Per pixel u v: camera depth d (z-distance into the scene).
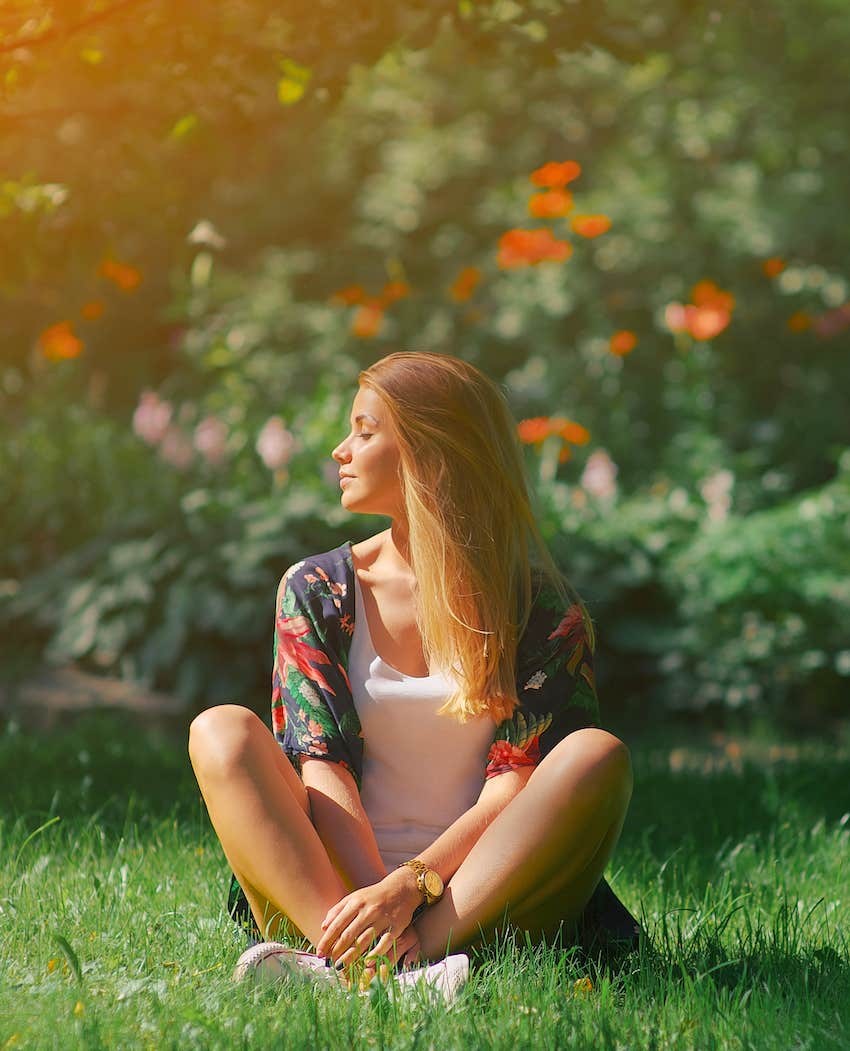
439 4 5.48
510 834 3.06
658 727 10.48
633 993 2.95
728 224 17.55
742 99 17.64
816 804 5.67
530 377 16.97
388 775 3.37
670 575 11.07
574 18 5.61
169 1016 2.68
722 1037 2.67
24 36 5.29
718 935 3.43
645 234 17.69
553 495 11.57
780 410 16.61
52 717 9.45
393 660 3.40
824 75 17.69
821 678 10.84
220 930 3.41
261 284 18.09
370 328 12.92
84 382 15.88
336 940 2.97
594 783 3.03
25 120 5.84
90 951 3.18
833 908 3.97
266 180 18.23
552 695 3.33
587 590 10.59
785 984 3.07
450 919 3.04
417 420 3.41
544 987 2.89
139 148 5.81
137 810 5.20
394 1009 2.72
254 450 11.85
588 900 3.23
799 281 17.53
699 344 14.41
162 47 5.43
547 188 18.14
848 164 17.88
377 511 3.51
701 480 12.12
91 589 10.81
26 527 12.13
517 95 18.73
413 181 18.81
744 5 7.23
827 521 11.03
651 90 18.16
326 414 11.86
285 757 3.25
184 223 6.18
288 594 3.43
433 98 18.92
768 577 10.83
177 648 10.33
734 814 5.45
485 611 3.32
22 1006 2.72
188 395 15.34
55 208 5.78
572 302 17.52
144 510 11.38
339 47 5.47
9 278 6.03
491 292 18.25
